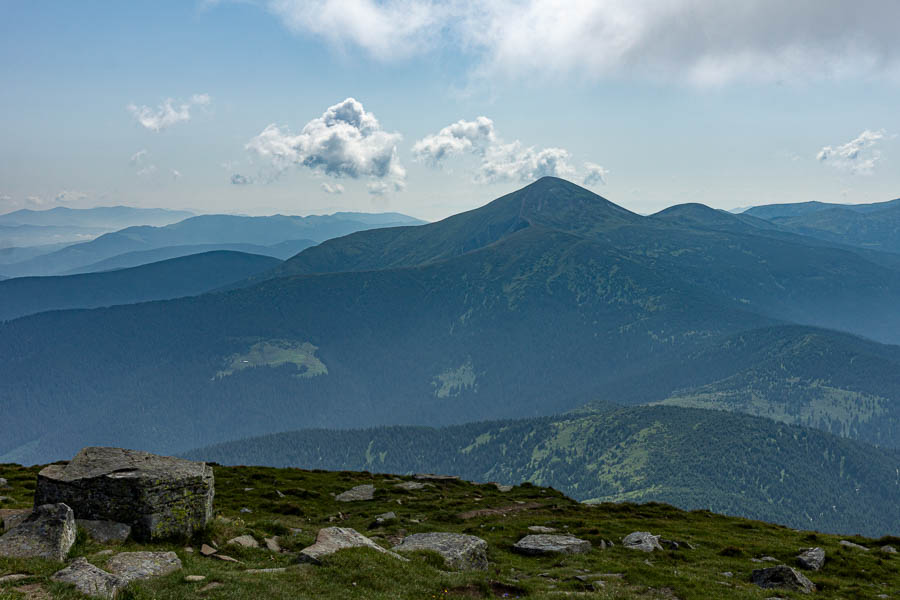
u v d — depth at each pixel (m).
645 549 39.66
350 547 28.34
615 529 47.28
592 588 29.73
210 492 29.59
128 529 25.12
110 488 25.77
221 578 22.02
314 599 21.50
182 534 26.66
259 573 23.41
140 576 20.75
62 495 26.14
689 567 36.06
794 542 47.69
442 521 48.19
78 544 22.72
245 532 29.86
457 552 31.48
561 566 35.09
